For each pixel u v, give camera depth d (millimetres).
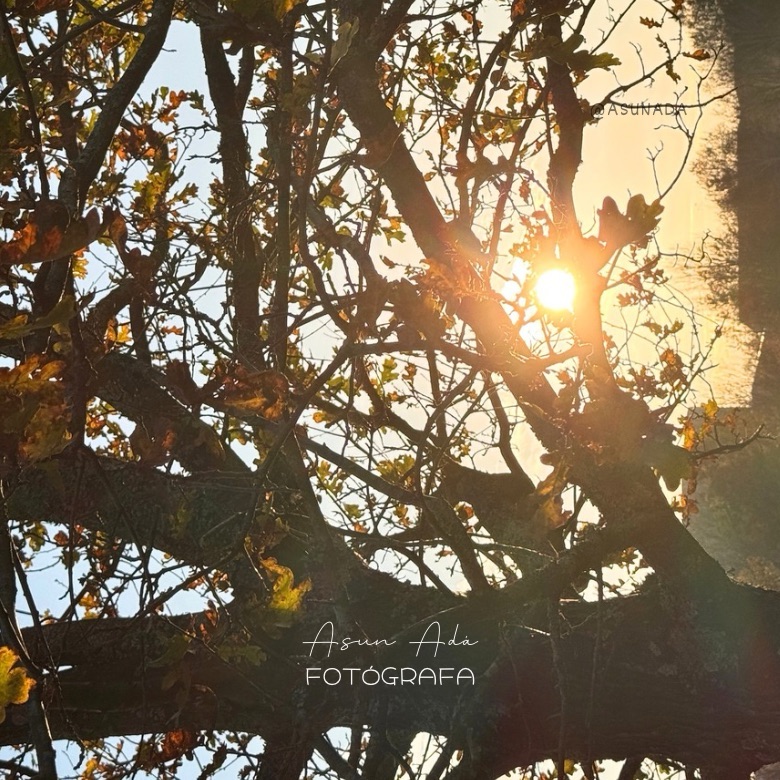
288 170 2975
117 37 4098
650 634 3672
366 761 3363
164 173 3527
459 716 3447
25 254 1111
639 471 3361
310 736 3283
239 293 3475
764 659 3482
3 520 1759
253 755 2740
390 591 3867
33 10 1594
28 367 1241
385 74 3980
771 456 13898
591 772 3193
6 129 1530
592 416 2523
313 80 2697
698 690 3561
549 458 2758
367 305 1915
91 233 1132
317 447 3191
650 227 1723
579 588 4426
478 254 3256
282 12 2102
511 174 3348
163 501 2891
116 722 3533
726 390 15242
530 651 3600
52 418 1268
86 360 1697
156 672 3504
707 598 3512
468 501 4418
